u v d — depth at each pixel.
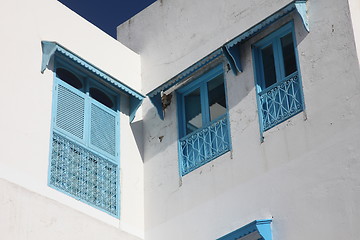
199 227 11.18
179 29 12.95
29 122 10.70
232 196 10.91
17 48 10.99
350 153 9.70
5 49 10.80
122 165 12.15
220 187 11.15
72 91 11.75
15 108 10.59
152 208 12.03
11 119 10.45
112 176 11.84
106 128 12.16
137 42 13.61
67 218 10.54
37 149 10.65
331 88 10.23
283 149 10.52
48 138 10.91
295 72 10.78
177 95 12.60
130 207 11.90
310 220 9.80
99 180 11.55
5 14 11.02
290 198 10.14
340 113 10.00
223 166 11.24
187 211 11.48
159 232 11.73
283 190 10.27
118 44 13.03
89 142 11.68
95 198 11.32
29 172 10.37
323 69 10.44
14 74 10.78
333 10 10.64
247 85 11.41
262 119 10.98
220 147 11.46
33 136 10.67
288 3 10.98
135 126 12.80
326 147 10.00
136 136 12.72
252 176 10.76
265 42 11.53
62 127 11.27
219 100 11.96
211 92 12.15
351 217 9.39
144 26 13.64
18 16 11.23
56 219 10.37
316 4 10.89
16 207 9.88
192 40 12.60
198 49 12.42
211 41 12.22
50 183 10.63
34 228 9.99
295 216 9.98
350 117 9.88
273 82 11.27
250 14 11.73
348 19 10.40
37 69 11.20
